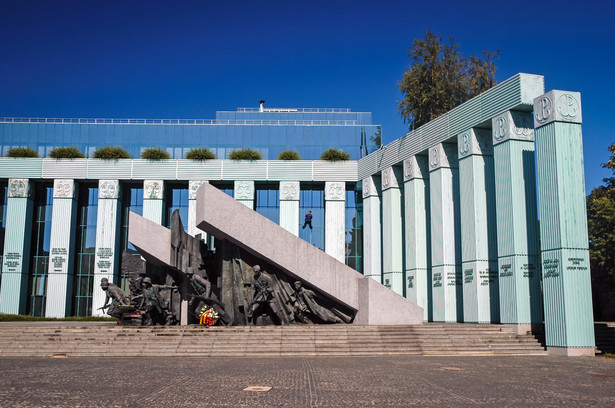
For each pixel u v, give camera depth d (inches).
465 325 818.2
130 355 647.1
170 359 605.6
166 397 342.0
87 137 1674.5
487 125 999.6
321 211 1633.9
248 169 1578.5
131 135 1679.4
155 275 908.0
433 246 1121.4
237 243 798.5
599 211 1208.2
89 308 1552.7
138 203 1628.9
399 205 1337.4
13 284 1496.1
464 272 1007.6
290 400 335.0
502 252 902.4
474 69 1530.5
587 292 744.3
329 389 380.5
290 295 807.7
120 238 1594.5
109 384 399.2
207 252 877.8
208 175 1572.3
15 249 1512.1
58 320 1381.6
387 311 793.6
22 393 356.5
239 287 805.9
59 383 404.2
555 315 744.3
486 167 1015.6
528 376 472.1
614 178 1243.8
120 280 1571.1
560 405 325.7
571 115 779.4
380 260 1432.1
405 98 1470.2
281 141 1678.2
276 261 790.5
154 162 1569.9
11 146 1659.7
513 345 749.9
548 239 768.9
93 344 669.3
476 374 480.4
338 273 818.2
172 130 1684.3
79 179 1567.4
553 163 770.2
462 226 1024.2
